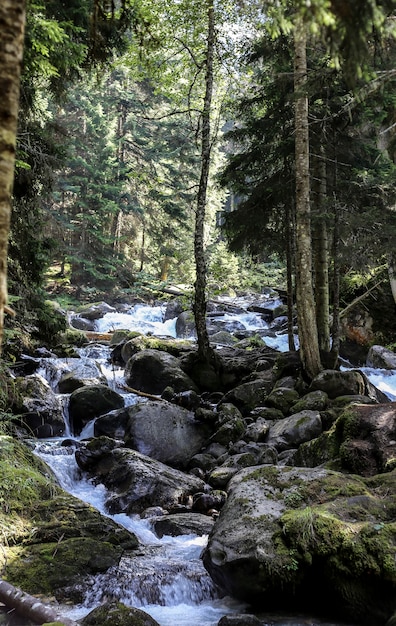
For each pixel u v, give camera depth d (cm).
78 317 2384
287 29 293
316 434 1038
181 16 1403
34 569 584
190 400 1259
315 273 1470
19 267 1059
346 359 1925
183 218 2838
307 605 547
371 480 650
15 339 1208
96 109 2992
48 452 985
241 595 552
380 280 1841
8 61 194
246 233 1577
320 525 545
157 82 1555
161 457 1059
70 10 891
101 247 3061
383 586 495
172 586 595
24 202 1050
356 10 257
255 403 1270
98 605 554
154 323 2470
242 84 1566
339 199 1412
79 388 1245
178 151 2684
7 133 192
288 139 1423
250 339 1859
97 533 680
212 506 853
